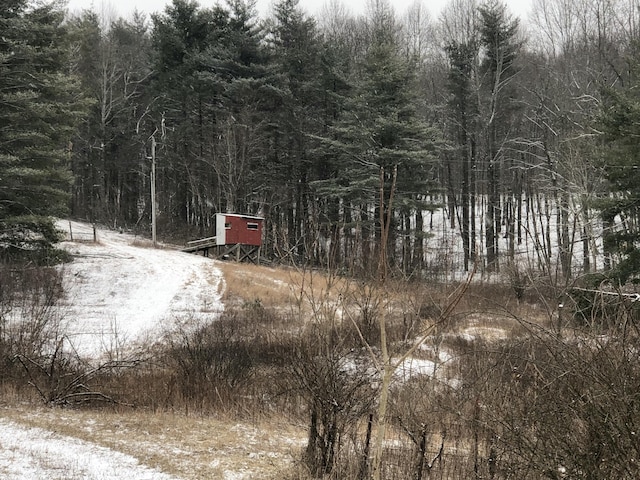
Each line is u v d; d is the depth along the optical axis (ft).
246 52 137.28
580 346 15.57
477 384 19.56
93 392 33.53
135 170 166.40
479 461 19.03
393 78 106.42
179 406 33.78
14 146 79.97
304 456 21.59
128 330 58.70
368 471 19.58
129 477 20.36
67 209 85.05
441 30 154.51
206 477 21.08
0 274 64.69
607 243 51.83
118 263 85.87
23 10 82.74
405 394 26.02
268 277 84.07
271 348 40.06
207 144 142.20
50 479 19.40
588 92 91.40
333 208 123.03
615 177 52.37
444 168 149.79
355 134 105.91
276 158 135.74
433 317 36.52
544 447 13.10
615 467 11.89
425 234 96.43
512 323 35.42
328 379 21.09
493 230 109.60
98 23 197.98
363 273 23.02
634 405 11.80
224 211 144.87
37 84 81.66
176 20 149.89
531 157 133.59
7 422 27.81
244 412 31.83
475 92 122.93
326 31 172.55
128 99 173.47
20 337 38.81
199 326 57.77
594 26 103.19
